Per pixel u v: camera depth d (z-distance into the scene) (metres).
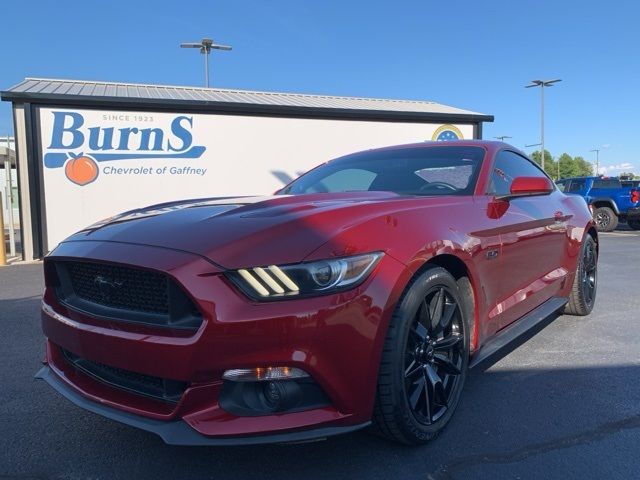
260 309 2.07
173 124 11.83
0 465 2.55
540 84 36.94
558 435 2.79
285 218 2.40
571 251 4.61
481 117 14.30
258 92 15.35
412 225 2.58
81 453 2.66
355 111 13.09
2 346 4.45
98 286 2.45
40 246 10.98
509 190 3.67
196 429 2.08
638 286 7.00
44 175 11.01
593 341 4.44
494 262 3.16
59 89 11.76
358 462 2.53
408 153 4.02
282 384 2.12
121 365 2.26
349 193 3.14
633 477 2.40
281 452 2.63
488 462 2.53
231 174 12.35
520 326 3.59
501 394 3.33
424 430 2.59
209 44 23.67
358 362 2.21
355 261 2.25
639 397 3.29
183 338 2.11
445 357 2.79
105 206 11.49
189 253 2.19
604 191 16.98
